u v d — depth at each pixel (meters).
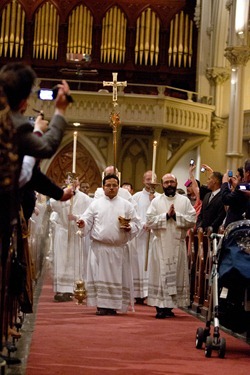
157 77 27.27
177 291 10.37
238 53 22.75
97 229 10.29
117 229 10.27
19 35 27.23
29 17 27.25
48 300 11.95
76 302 11.80
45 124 4.91
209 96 26.27
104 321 9.34
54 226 12.38
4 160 4.37
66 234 12.17
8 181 4.38
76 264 12.13
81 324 8.89
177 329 8.84
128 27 27.19
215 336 6.93
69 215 11.66
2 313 5.14
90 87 27.09
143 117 24.75
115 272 10.23
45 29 27.11
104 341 7.59
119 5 27.14
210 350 6.89
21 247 5.87
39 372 5.77
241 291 7.38
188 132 25.56
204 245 10.95
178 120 25.11
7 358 6.08
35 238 12.41
